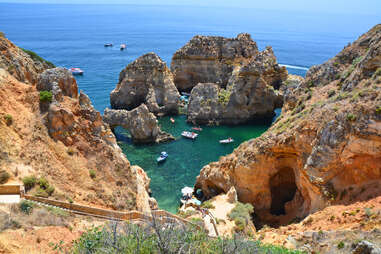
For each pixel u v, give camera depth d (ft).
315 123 112.16
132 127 221.46
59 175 77.61
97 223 68.03
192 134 239.30
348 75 134.31
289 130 126.11
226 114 270.87
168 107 291.17
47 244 52.44
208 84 274.98
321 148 103.24
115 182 90.53
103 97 327.06
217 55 338.13
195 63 340.59
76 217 67.36
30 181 68.44
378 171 91.71
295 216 124.47
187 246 42.91
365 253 49.44
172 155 207.72
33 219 57.93
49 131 83.20
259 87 270.26
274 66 288.10
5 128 72.79
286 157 129.39
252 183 135.95
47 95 85.05
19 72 86.84
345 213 86.79
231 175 147.13
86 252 44.78
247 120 274.77
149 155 206.18
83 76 406.62
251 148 137.69
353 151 96.02
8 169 67.31
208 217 119.34
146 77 296.71
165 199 157.48
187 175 182.70
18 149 72.38
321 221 90.89
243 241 50.72
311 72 166.50
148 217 77.77
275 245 80.18
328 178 102.47
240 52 349.00
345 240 72.38
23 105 81.30
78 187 79.87
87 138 90.79
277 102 286.87
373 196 88.28
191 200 149.38
